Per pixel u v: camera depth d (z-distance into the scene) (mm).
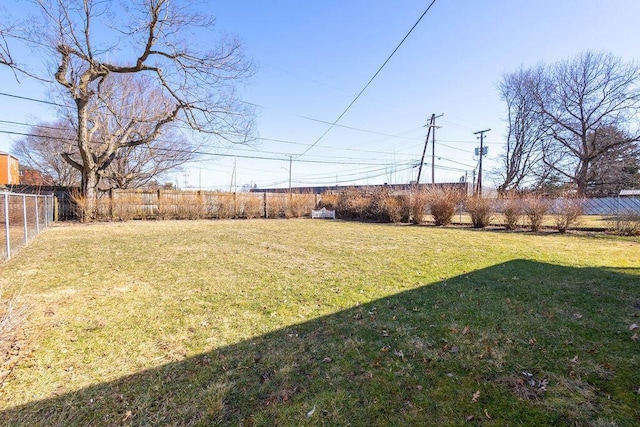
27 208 8445
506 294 3787
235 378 2096
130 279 4520
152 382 2041
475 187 24266
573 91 22359
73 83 12000
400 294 3857
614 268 5094
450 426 1651
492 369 2178
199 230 11328
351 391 1954
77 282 4336
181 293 3906
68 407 1796
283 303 3557
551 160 23969
